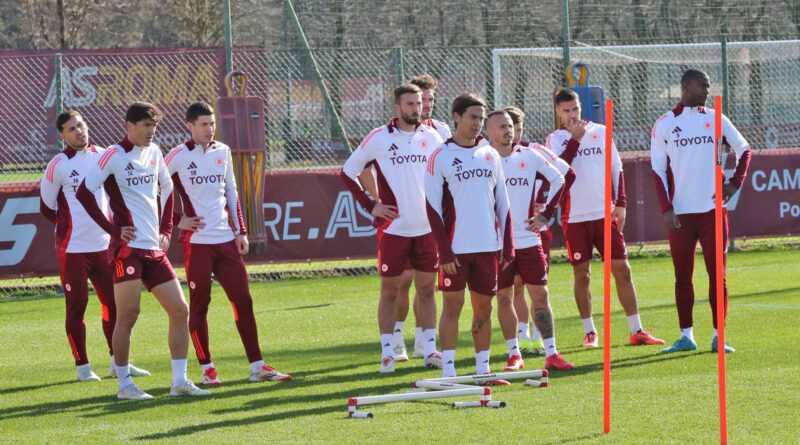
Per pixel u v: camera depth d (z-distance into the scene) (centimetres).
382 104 3067
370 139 1523
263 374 1461
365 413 1171
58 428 1181
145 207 1349
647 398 1221
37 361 1695
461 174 1331
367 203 1514
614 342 1692
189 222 1430
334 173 2711
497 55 3025
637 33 3494
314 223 2691
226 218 1459
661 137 1580
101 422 1209
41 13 4847
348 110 3053
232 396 1348
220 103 2439
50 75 3095
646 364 1470
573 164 1652
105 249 1527
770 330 1733
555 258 2988
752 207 2991
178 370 1362
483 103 1338
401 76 2706
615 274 1664
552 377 1398
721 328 973
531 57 3136
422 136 1534
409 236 1509
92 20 4916
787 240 3197
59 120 1531
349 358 1639
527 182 1488
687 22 3512
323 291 2508
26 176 3177
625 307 1670
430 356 1534
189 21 4822
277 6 3903
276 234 2658
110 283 1532
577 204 1645
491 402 1204
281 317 2119
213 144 1461
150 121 1338
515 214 1479
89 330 2030
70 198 1518
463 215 1338
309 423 1152
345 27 3481
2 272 2472
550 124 3125
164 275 1355
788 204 3022
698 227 1560
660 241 2916
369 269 2842
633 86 3475
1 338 1944
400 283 1534
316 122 2944
